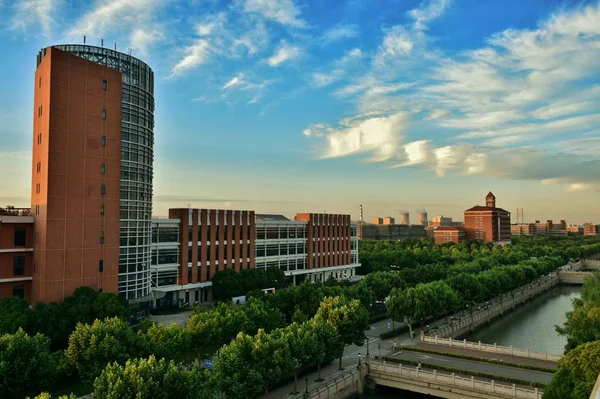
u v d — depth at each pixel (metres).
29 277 63.25
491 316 92.69
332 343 50.69
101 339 40.53
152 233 85.44
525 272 116.19
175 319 75.31
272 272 98.62
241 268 100.81
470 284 88.50
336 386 48.69
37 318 51.69
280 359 41.22
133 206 72.38
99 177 65.69
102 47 71.62
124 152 71.56
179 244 89.75
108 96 67.38
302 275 120.44
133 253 71.88
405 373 51.38
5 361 34.91
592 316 52.34
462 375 51.22
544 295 128.62
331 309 56.84
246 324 52.94
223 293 88.06
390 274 93.25
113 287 66.75
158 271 86.00
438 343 67.06
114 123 67.94
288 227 116.88
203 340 50.06
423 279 105.00
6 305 51.50
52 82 60.94
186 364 52.59
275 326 57.38
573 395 32.00
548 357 57.19
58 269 60.34
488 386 46.19
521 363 55.72
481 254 167.62
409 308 68.94
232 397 39.81
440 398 52.03
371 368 53.97
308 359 46.78
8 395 34.88
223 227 97.69
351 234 138.88
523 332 82.50
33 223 63.91
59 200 60.84
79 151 63.44
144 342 42.56
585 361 33.06
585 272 150.12
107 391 30.25
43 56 67.06
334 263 129.88
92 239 64.31
